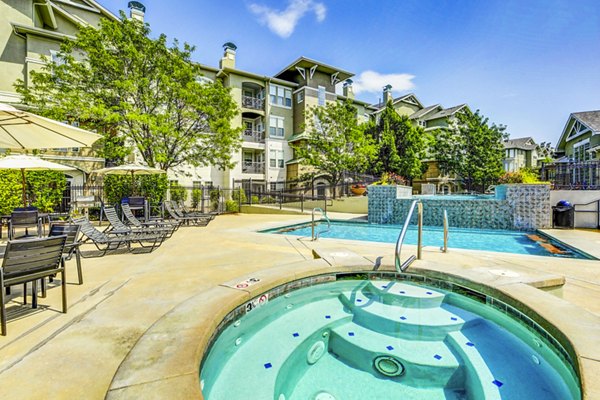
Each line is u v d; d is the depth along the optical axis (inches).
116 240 220.7
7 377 76.0
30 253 105.6
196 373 66.2
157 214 536.7
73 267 182.1
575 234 303.1
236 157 872.3
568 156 927.0
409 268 158.9
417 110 1328.7
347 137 790.5
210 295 113.9
